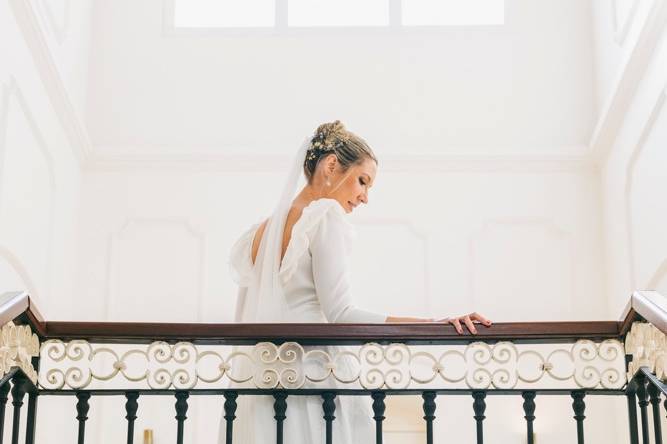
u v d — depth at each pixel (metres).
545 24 7.74
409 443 6.91
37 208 6.21
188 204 7.38
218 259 7.28
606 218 7.29
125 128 7.54
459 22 7.91
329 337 3.11
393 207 7.36
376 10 7.95
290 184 3.59
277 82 7.66
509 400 6.97
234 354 3.13
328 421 3.08
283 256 3.42
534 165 7.45
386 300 7.19
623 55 6.71
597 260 7.31
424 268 7.26
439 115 7.57
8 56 5.47
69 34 6.91
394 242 7.31
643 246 6.41
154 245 7.30
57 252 6.73
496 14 7.92
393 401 6.96
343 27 7.75
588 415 6.88
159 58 7.70
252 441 3.21
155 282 7.23
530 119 7.56
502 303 7.21
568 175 7.46
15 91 5.61
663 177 5.90
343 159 3.61
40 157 6.25
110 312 7.16
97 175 7.40
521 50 7.70
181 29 7.75
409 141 7.52
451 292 7.22
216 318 7.16
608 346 3.20
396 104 7.60
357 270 7.24
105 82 7.62
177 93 7.63
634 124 6.51
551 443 6.85
